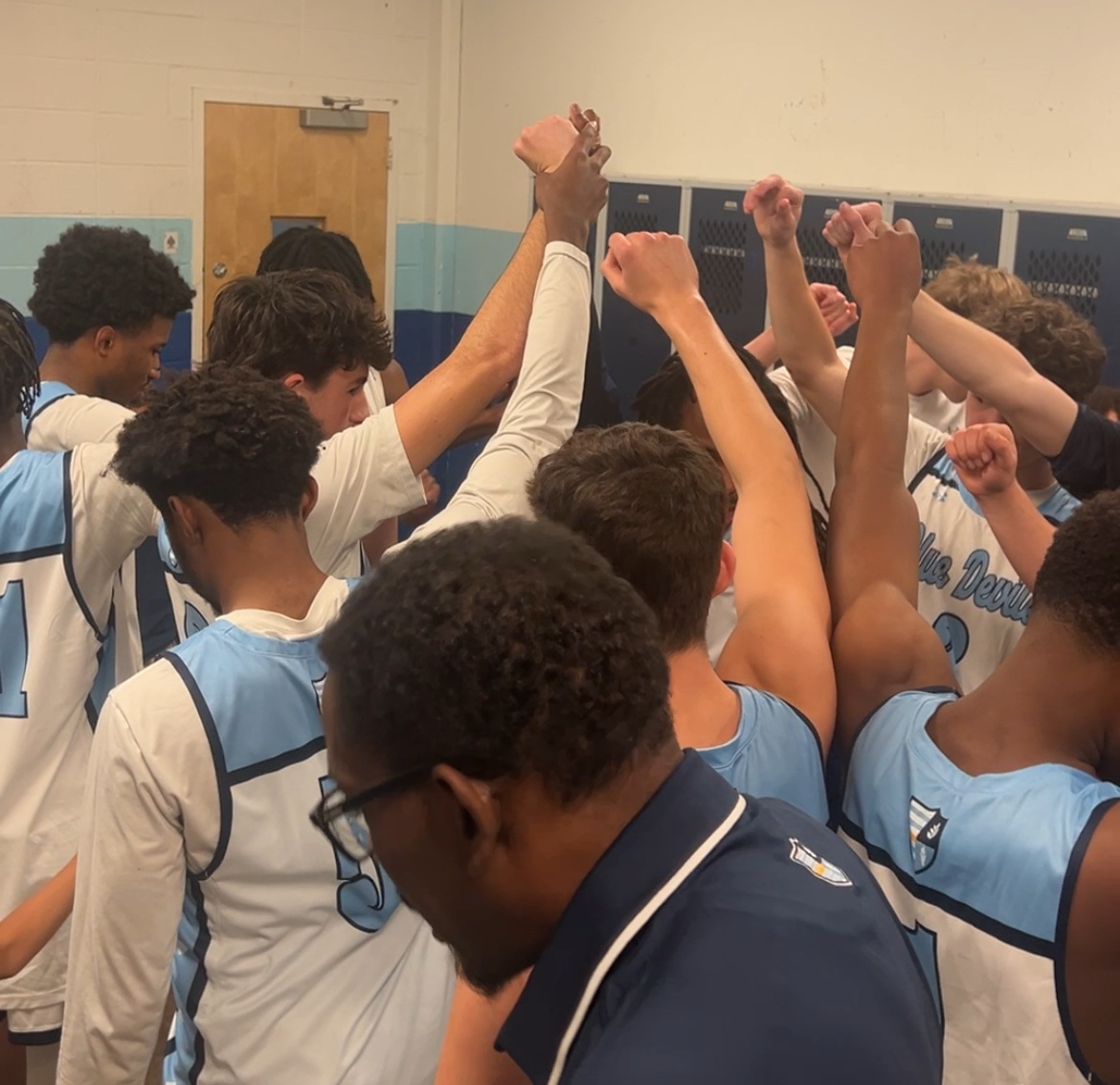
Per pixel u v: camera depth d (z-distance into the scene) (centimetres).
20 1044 178
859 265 136
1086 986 94
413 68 503
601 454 109
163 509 124
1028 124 345
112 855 116
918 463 178
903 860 106
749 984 62
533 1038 66
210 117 452
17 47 407
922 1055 65
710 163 427
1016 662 105
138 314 210
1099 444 164
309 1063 123
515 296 160
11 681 168
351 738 66
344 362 161
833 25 385
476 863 65
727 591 147
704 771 71
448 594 65
